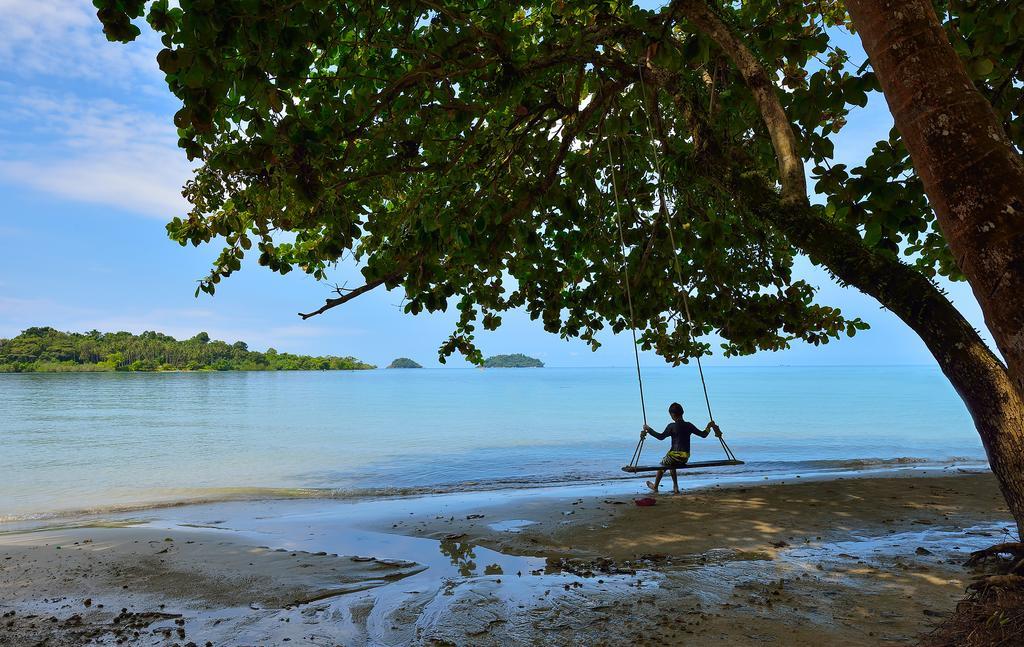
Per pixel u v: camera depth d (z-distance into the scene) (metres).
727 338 10.14
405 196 8.88
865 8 2.76
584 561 6.85
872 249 5.01
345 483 15.80
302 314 5.49
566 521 9.02
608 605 5.24
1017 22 4.72
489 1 5.83
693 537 7.76
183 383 125.56
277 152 5.21
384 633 4.77
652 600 5.34
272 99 4.16
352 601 5.59
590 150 8.17
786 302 9.91
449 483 15.20
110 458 21.08
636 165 9.08
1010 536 7.49
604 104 7.28
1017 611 3.42
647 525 8.53
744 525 8.34
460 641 4.55
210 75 3.79
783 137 4.85
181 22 3.67
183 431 32.16
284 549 7.71
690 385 111.88
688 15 5.19
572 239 9.37
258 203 6.59
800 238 4.66
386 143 6.72
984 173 2.41
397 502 11.63
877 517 8.73
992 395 3.53
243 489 14.50
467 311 10.46
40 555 7.46
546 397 76.69
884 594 5.30
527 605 5.32
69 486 15.44
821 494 10.63
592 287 9.75
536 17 8.17
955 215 2.48
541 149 7.76
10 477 17.22
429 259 6.61
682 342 11.41
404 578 6.37
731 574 6.07
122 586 6.19
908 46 2.60
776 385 114.00
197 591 5.99
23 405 56.03
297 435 29.59
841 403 55.50
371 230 8.61
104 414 45.53
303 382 152.62
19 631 4.95
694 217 8.59
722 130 6.30
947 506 9.49
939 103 2.51
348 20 5.41
